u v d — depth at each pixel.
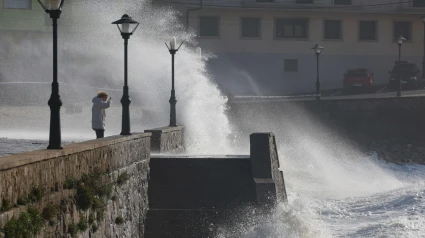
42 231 22.84
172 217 40.47
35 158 22.59
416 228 45.22
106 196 31.44
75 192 26.91
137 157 39.44
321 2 152.12
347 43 153.50
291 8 149.75
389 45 155.38
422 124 111.62
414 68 139.12
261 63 150.25
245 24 149.88
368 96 127.50
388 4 154.12
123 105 41.38
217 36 148.25
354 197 61.84
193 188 42.34
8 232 20.03
